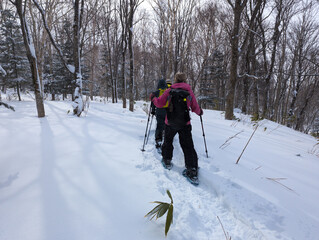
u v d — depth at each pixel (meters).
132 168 2.64
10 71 10.81
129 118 6.92
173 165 2.92
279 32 13.11
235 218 1.78
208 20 16.50
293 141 5.27
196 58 20.98
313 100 26.22
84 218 1.60
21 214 1.58
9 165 2.42
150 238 1.45
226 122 7.08
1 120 4.57
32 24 11.68
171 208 1.60
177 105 2.50
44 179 2.15
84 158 2.78
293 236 1.46
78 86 5.95
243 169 2.59
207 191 2.27
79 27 5.83
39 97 5.22
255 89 13.01
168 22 13.33
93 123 4.99
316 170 2.77
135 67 25.56
